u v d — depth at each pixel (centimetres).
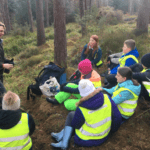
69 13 2070
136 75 281
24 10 2347
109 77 363
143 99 337
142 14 761
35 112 367
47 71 425
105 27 862
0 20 1800
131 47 329
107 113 210
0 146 181
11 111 177
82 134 217
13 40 1237
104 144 241
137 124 283
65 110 346
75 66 599
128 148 234
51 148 252
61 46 502
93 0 1920
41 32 1010
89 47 420
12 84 529
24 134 190
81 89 203
